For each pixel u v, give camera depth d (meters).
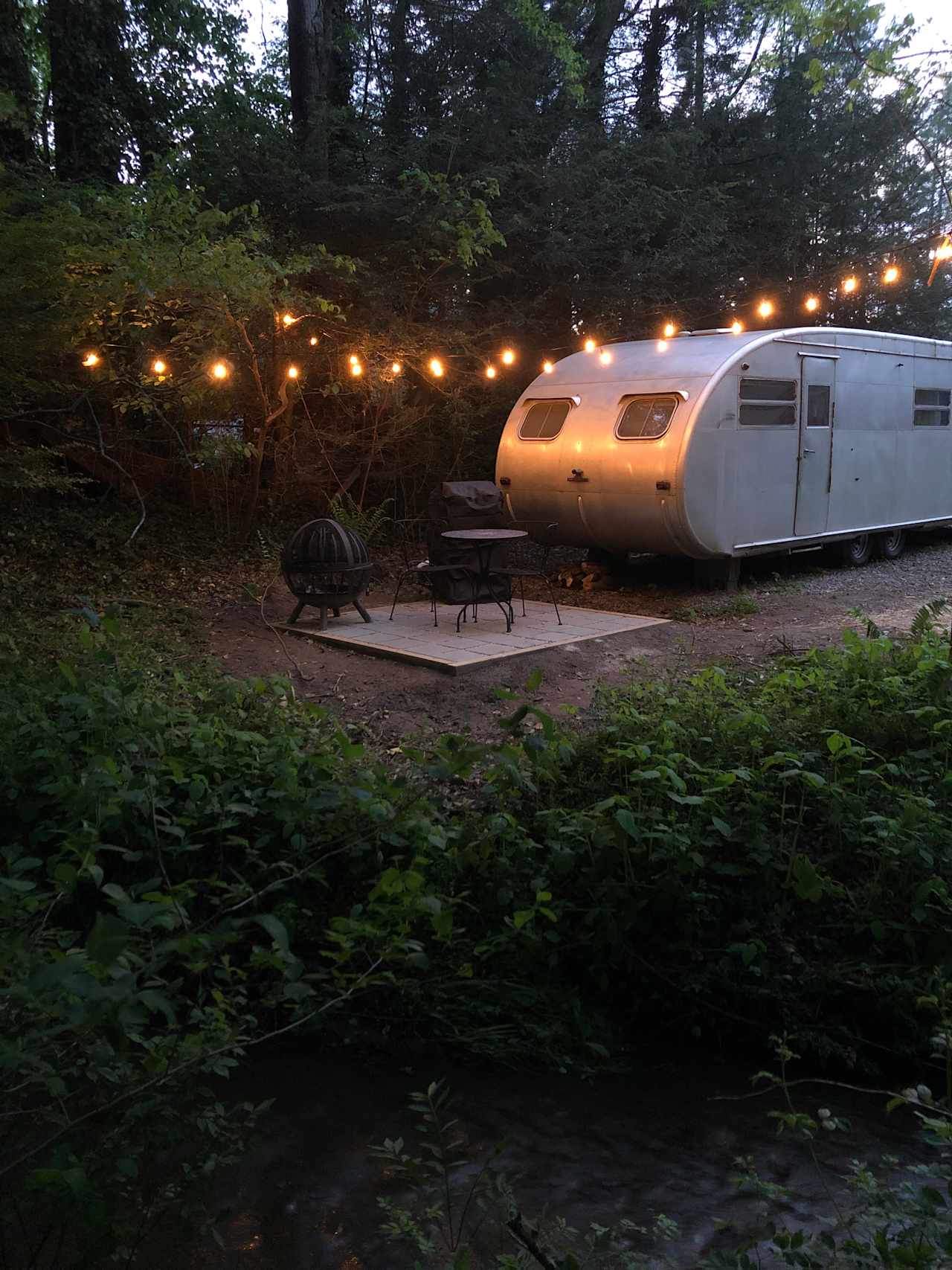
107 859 4.14
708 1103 3.60
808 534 12.03
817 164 17.39
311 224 13.86
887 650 6.42
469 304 14.58
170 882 4.08
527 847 4.17
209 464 11.94
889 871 4.23
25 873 3.99
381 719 6.62
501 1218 2.77
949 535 16.50
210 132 14.30
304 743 5.16
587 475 11.15
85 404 12.02
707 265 15.60
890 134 16.91
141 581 10.83
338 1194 2.89
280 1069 3.61
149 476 12.96
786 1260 2.23
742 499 11.01
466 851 4.08
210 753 4.53
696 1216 2.86
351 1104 3.42
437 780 3.88
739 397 10.77
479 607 10.26
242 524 12.98
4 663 5.68
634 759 4.68
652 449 10.48
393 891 3.23
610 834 4.07
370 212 13.35
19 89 13.13
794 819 4.53
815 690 5.97
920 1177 2.96
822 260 17.83
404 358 13.17
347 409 13.76
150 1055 2.54
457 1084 3.61
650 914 4.11
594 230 15.02
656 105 18.11
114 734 4.35
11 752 4.36
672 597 10.94
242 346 11.71
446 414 14.12
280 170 13.89
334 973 3.22
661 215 15.08
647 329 15.33
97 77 14.23
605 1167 3.13
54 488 11.24
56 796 4.07
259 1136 3.18
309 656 8.27
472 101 15.09
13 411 10.78
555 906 4.06
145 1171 2.64
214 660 7.76
